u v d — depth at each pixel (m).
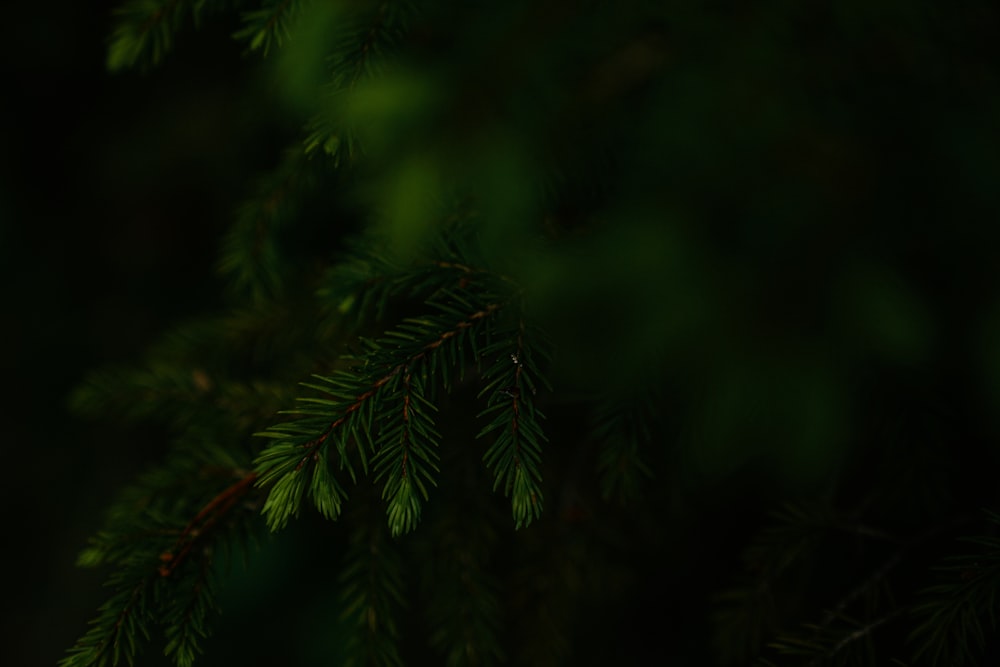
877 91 1.21
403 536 1.36
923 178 1.19
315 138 1.14
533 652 1.27
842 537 1.24
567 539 1.28
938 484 1.22
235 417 1.26
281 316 1.31
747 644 1.28
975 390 1.24
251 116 1.48
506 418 1.10
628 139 1.21
